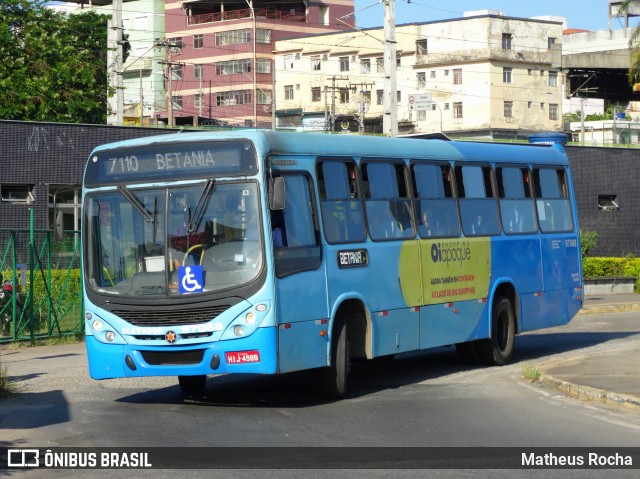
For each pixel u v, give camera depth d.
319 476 8.95
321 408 13.00
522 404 13.20
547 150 19.59
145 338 12.72
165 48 101.19
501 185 17.97
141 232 12.90
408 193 15.47
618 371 15.33
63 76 45.50
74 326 23.20
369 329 14.20
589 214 42.06
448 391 14.58
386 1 34.47
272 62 101.31
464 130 93.31
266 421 11.95
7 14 47.19
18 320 22.22
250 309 12.34
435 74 95.12
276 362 12.41
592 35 76.62
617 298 34.94
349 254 13.93
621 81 55.25
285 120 94.94
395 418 12.15
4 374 15.29
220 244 12.57
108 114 45.62
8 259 22.94
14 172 30.69
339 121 97.19
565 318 19.48
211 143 12.77
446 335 16.05
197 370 12.52
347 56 98.50
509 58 93.31
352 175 14.35
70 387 15.20
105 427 11.54
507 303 17.81
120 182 13.12
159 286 12.68
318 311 13.23
